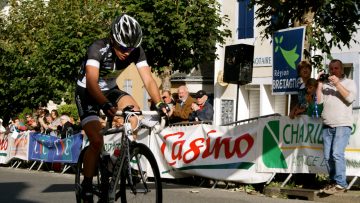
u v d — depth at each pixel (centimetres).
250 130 893
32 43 2216
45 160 1397
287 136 845
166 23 1571
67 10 1970
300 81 884
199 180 1013
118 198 510
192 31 1600
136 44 508
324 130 776
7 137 1612
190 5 1592
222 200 786
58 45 1806
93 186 535
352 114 778
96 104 534
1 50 2164
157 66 1653
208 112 1042
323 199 774
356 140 794
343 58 1675
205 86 2284
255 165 884
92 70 513
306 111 823
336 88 757
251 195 847
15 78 2131
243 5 2027
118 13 1608
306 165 819
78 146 1263
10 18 2323
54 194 861
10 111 2217
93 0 1975
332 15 1059
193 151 974
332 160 773
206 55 1678
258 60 1959
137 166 496
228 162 919
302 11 959
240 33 2042
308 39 962
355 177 796
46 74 1917
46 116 1512
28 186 981
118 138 988
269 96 1958
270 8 1053
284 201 771
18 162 1585
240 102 2038
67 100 1950
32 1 2303
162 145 1035
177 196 830
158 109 514
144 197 489
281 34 916
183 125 1020
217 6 1766
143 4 1582
